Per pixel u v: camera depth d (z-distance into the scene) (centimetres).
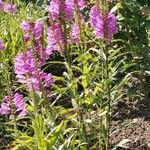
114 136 109
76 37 96
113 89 96
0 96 123
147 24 124
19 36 149
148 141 106
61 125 79
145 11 122
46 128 90
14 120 84
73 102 90
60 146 81
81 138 92
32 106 86
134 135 109
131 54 129
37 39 81
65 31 88
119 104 125
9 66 133
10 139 112
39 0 176
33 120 80
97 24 87
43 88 83
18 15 169
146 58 125
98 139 100
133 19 123
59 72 150
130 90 125
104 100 110
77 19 94
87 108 92
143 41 127
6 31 154
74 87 91
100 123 96
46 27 143
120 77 132
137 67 127
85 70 94
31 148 82
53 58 154
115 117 118
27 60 80
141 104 125
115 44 130
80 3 93
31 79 80
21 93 130
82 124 92
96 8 87
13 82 131
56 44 88
